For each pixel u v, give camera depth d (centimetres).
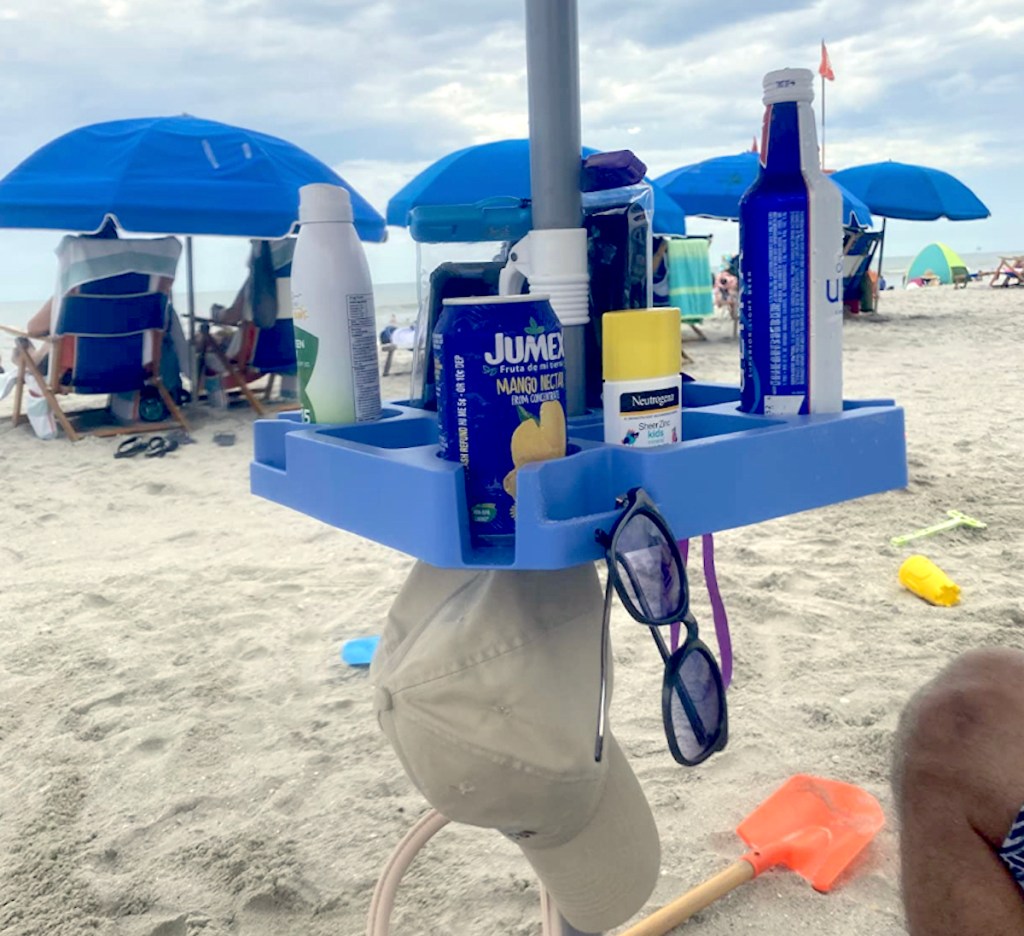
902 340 1037
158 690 291
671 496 94
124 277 599
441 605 110
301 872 204
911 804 96
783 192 108
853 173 1348
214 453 597
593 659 105
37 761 253
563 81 111
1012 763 91
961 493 447
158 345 640
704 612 323
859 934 176
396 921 188
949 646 291
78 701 285
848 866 194
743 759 236
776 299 110
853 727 248
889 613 318
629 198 121
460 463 93
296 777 241
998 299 1583
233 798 234
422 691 100
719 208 1045
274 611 348
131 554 421
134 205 574
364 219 666
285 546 425
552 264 114
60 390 627
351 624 334
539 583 105
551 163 112
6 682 299
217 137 627
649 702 266
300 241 122
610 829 109
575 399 118
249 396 710
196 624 339
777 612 321
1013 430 566
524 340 91
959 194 1324
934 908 93
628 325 97
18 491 523
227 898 198
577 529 87
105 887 203
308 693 286
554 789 100
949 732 96
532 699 99
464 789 101
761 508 101
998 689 97
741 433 102
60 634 333
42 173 607
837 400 112
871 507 434
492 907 191
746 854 192
